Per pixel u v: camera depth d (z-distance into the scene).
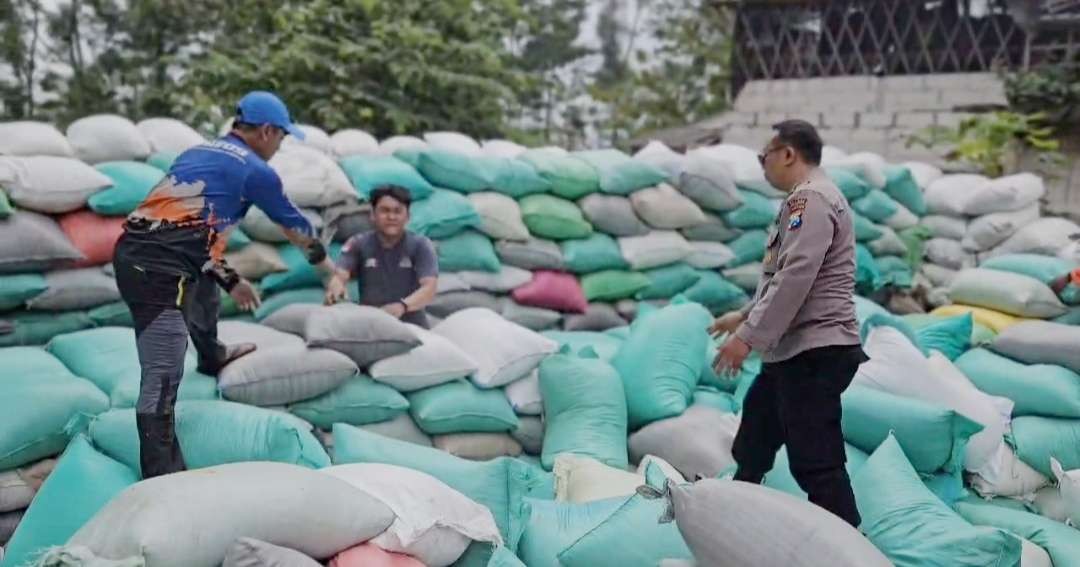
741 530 2.21
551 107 15.87
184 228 2.77
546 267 4.69
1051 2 9.64
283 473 2.18
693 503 2.30
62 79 11.05
